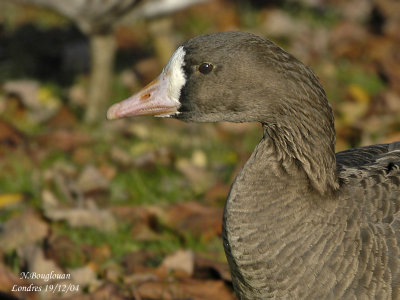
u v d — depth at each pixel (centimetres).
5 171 1291
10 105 1541
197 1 1437
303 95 709
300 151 709
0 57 1739
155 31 1566
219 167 1278
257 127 1417
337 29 1808
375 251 687
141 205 1152
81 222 1098
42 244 1046
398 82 1568
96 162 1319
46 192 1168
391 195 710
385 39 1775
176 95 743
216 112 733
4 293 859
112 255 1048
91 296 916
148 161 1280
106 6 1372
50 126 1477
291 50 1720
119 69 1667
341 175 738
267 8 1944
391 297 687
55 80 1650
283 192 698
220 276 968
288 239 692
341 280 688
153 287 939
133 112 755
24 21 1886
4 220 1134
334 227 693
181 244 1070
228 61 710
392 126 1370
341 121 1427
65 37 1820
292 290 697
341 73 1622
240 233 702
